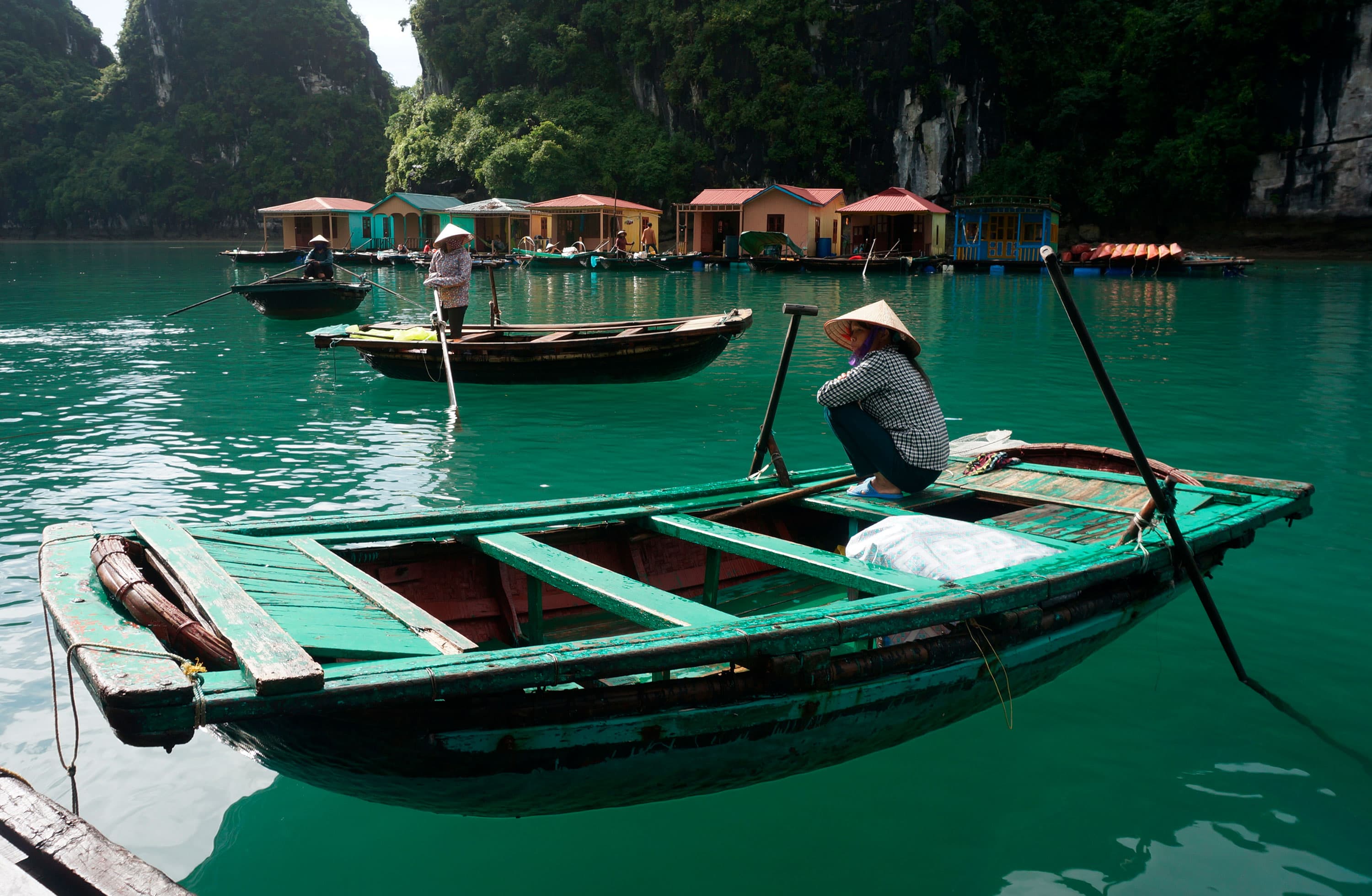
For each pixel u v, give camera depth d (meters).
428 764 2.75
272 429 9.51
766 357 14.78
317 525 4.13
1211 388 11.81
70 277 35.81
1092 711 4.07
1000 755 3.77
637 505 4.80
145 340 16.80
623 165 58.91
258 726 2.70
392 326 13.23
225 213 96.19
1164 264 34.62
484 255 47.47
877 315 5.15
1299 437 8.99
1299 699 4.14
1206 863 3.13
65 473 7.76
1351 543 5.96
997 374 12.95
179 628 2.68
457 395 11.44
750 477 5.43
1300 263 43.34
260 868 3.14
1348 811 3.39
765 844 3.29
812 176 56.31
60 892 2.03
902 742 3.66
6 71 106.56
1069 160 52.09
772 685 3.06
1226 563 5.64
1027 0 52.78
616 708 2.86
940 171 53.62
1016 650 3.60
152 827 3.32
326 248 20.77
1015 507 5.24
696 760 3.09
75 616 2.82
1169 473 5.13
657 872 3.15
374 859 3.21
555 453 8.54
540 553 3.95
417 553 4.25
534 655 2.71
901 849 3.25
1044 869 3.12
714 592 4.73
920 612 3.26
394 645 2.88
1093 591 3.98
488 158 60.75
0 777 2.43
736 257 43.81
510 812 3.09
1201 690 4.23
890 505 4.91
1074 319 3.81
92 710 3.98
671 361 11.48
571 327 13.02
